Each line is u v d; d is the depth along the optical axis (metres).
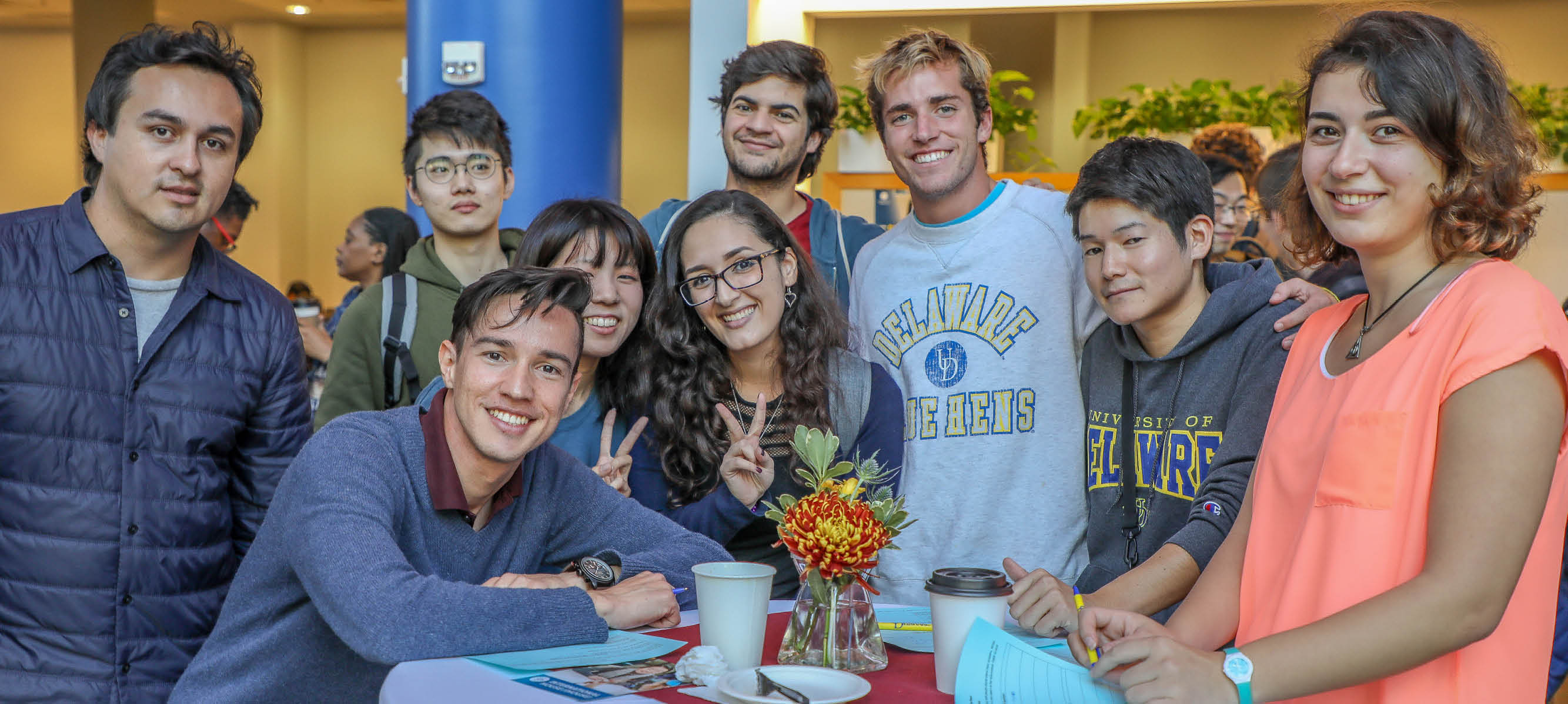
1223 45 6.83
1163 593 1.76
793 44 3.14
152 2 7.96
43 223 1.95
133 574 1.96
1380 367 1.34
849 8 5.36
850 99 5.09
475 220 3.08
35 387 1.90
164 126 1.88
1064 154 6.85
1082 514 2.39
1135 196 2.07
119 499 1.95
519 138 4.14
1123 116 6.09
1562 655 2.15
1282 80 6.73
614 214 2.43
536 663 1.54
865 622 1.59
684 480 2.42
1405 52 1.30
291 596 1.76
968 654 1.42
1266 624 1.44
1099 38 7.00
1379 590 1.28
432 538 1.83
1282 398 1.57
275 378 2.14
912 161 2.53
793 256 2.43
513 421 1.75
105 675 1.94
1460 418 1.22
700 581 1.60
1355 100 1.34
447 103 3.08
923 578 2.44
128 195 1.90
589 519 2.05
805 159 3.23
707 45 4.09
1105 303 2.16
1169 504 2.12
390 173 10.35
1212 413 2.08
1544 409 1.19
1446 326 1.28
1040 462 2.39
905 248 2.62
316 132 10.41
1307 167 1.41
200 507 2.04
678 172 9.43
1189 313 2.18
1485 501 1.18
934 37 2.52
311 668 1.75
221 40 1.99
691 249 2.38
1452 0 6.40
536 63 4.12
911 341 2.54
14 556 1.91
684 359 2.45
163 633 2.00
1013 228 2.48
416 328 2.96
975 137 2.52
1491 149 1.28
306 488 1.72
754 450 2.20
